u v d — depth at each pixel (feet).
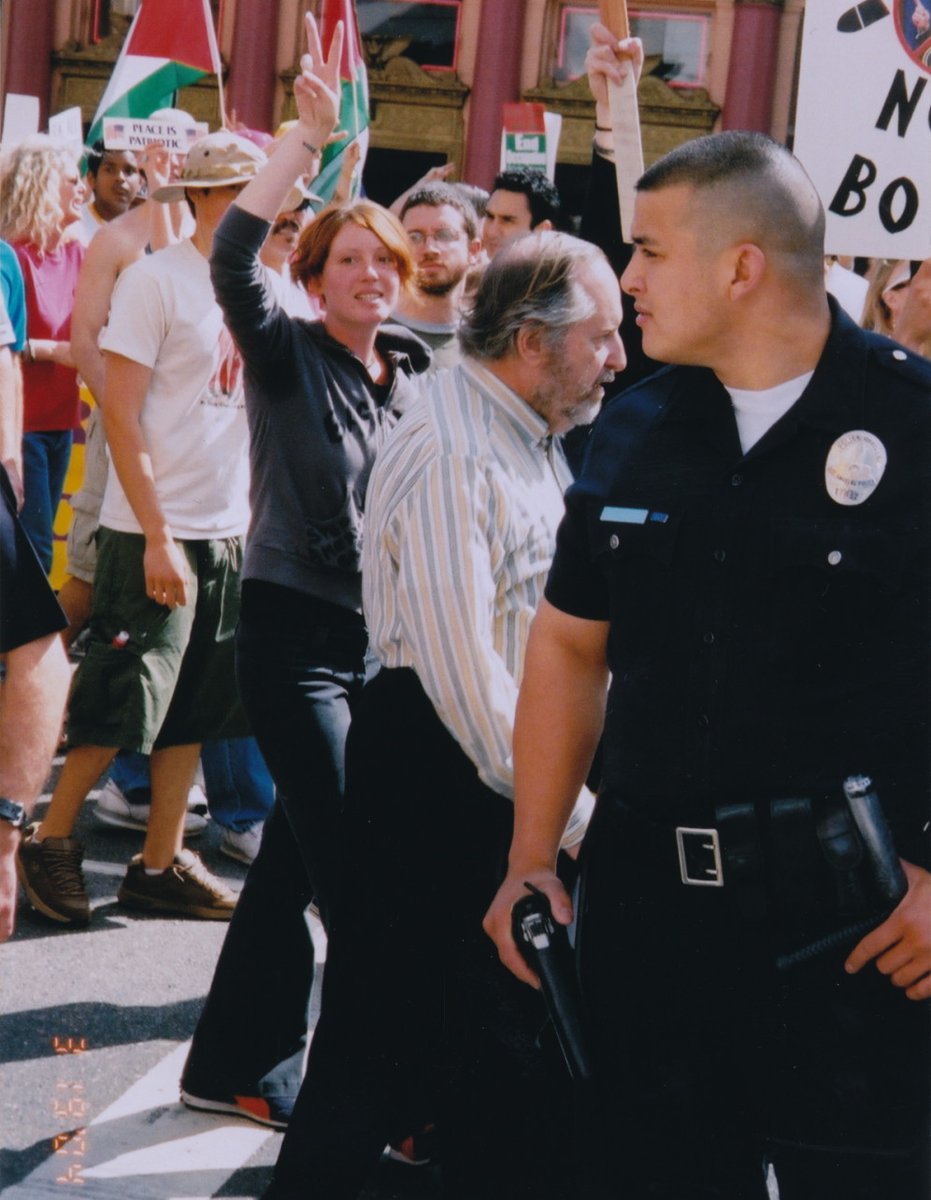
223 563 15.85
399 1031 9.22
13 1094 12.34
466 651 8.87
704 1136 7.61
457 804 9.14
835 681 7.19
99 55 66.64
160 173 22.91
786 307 7.37
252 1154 11.71
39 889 15.56
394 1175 11.47
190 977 14.75
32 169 22.40
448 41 65.82
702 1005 7.47
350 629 11.87
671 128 65.62
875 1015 7.24
